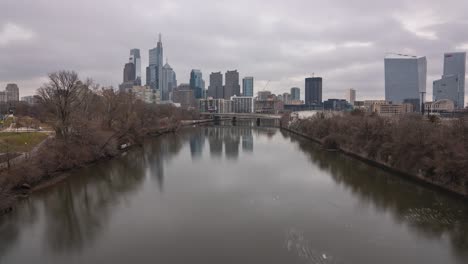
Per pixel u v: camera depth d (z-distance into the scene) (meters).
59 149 96.31
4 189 68.00
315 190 81.69
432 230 56.66
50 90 105.62
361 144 123.75
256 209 67.88
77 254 49.78
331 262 46.28
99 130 126.75
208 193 79.69
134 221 62.00
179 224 60.31
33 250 51.19
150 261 47.47
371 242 52.34
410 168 89.00
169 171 104.69
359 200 73.25
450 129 82.19
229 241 53.25
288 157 131.25
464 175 69.31
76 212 67.06
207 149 154.88
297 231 56.75
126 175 98.56
